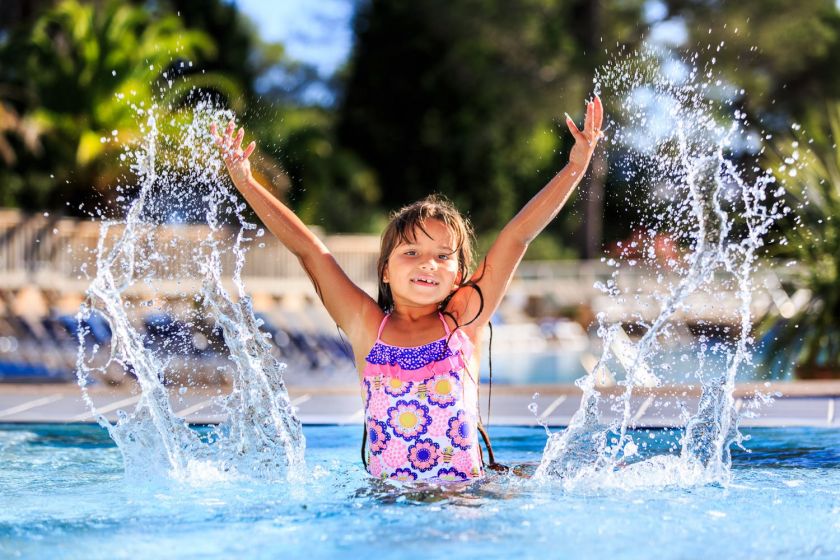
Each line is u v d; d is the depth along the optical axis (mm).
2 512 2406
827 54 21000
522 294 16469
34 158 14359
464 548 2000
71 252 11953
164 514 2363
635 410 4348
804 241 6707
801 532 2145
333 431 4059
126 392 5328
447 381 2869
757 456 3303
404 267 2910
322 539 2086
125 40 13938
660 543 2045
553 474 2824
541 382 9477
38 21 14461
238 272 3330
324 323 11211
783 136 7262
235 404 3205
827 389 5043
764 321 6840
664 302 3338
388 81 23109
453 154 22922
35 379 7535
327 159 20922
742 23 18109
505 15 19750
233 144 3057
